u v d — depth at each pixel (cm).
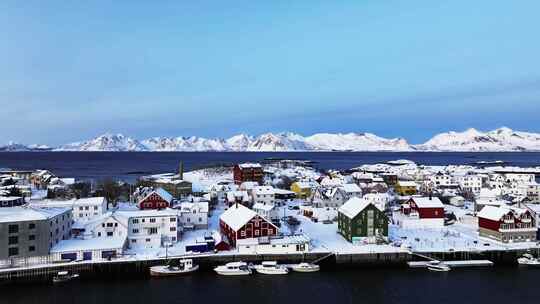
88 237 8725
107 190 15350
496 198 14238
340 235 9888
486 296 6700
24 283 7169
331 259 8319
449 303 6419
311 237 9650
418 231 10288
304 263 8050
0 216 7688
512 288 7050
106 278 7462
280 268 7781
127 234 8800
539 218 9844
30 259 7550
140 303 6338
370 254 8338
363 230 9181
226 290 6894
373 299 6544
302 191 16100
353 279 7488
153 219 9050
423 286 7138
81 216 10844
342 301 6456
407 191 17362
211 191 15738
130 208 12525
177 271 7600
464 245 8906
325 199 13325
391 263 8338
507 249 8581
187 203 11388
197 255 8062
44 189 17000
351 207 9744
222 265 7975
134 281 7306
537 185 15938
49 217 7856
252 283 7244
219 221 10681
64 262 7619
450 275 7712
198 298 6544
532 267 8200
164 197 12112
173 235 9100
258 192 14575
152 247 8669
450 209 12825
